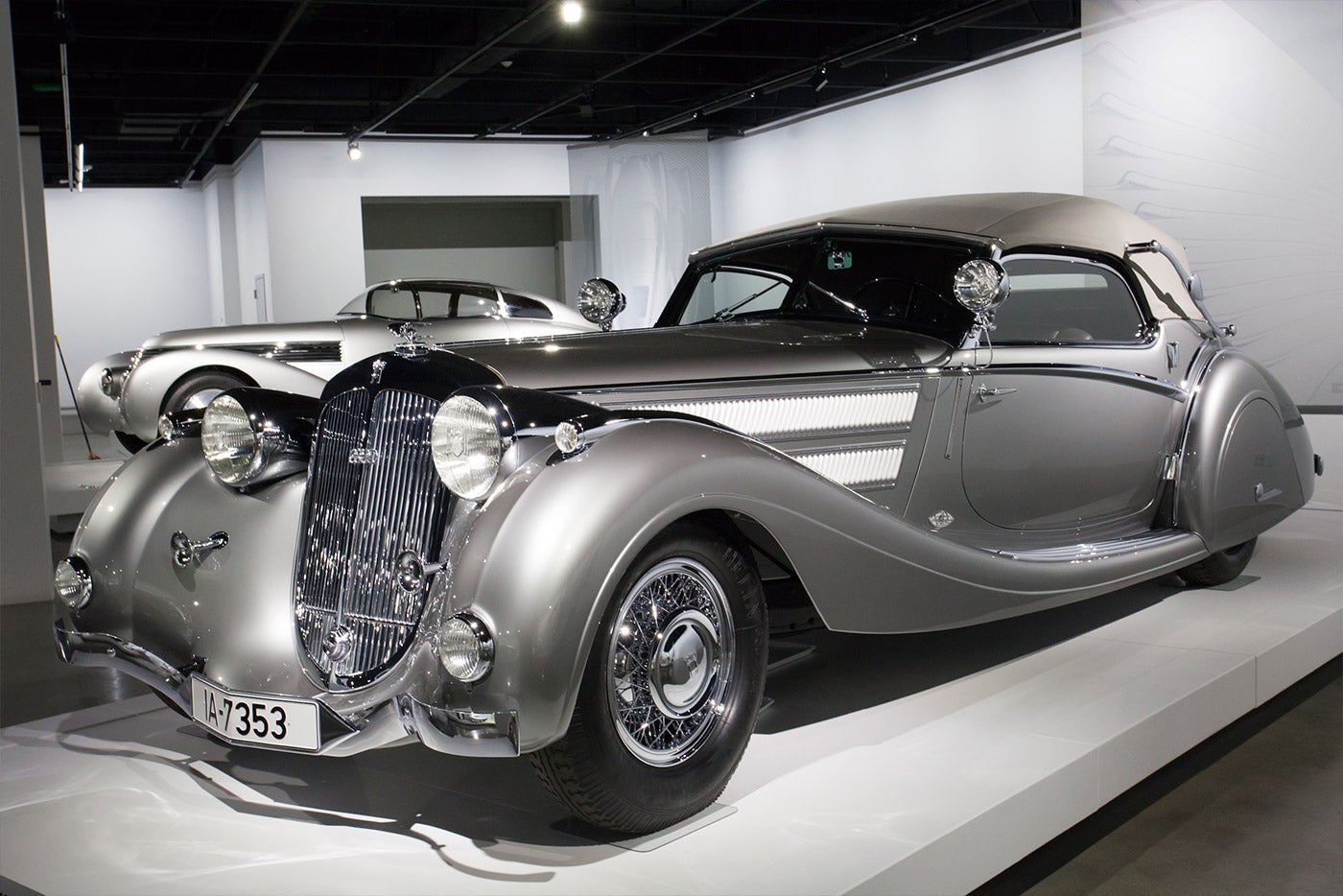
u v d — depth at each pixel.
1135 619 3.35
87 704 3.35
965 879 1.96
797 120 13.30
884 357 2.81
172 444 2.56
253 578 2.24
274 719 2.02
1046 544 3.24
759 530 2.16
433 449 1.94
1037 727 2.41
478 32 10.23
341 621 2.08
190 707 2.20
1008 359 2.99
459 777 2.32
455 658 1.79
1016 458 3.06
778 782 2.17
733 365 2.62
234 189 16.88
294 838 2.00
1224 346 3.77
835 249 3.30
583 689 1.85
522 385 2.39
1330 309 6.10
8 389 4.80
